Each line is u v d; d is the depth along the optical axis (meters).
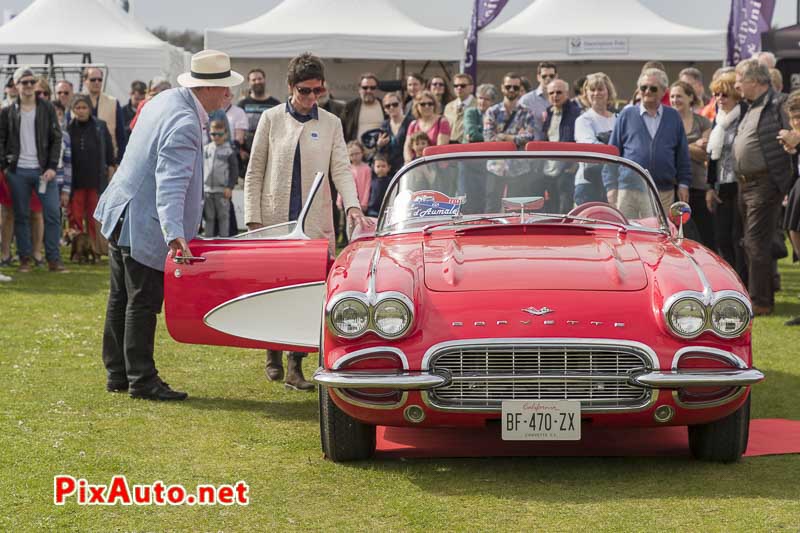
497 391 5.37
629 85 23.94
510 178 7.02
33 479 5.56
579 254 6.06
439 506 5.14
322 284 6.69
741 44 20.81
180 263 6.80
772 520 4.88
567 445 6.22
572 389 5.36
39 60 23.53
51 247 14.96
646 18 22.25
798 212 10.79
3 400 7.34
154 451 6.12
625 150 10.56
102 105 17.61
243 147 17.38
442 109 17.27
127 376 7.61
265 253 6.78
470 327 5.39
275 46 20.98
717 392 5.46
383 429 6.64
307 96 7.92
